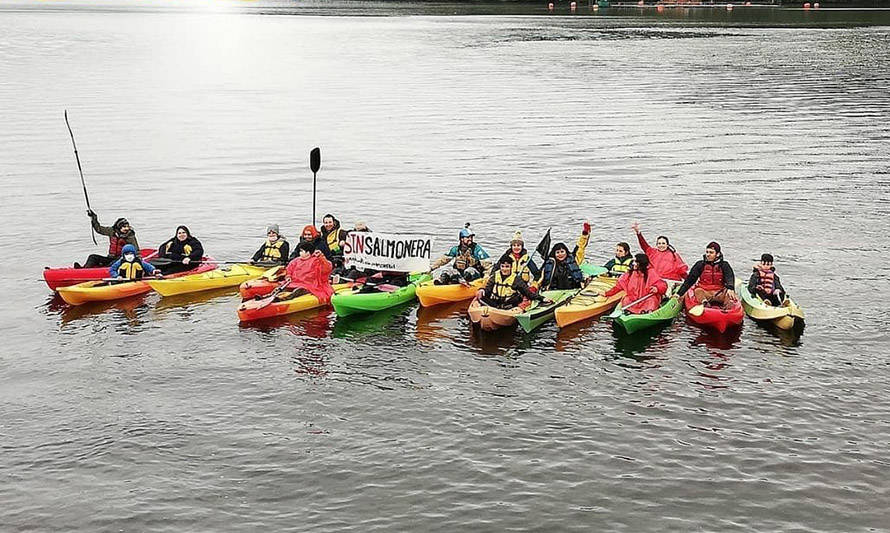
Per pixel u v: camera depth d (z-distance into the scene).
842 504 13.65
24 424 16.20
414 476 14.47
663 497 13.85
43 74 76.88
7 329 20.67
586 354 19.08
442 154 41.75
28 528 13.21
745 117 52.38
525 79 73.62
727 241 27.30
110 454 15.20
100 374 18.31
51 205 32.25
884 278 23.70
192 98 62.09
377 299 21.56
